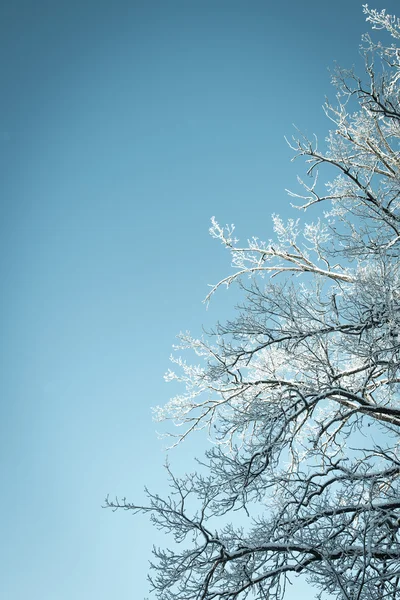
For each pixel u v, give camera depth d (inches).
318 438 326.0
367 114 434.3
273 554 296.4
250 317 356.2
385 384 357.7
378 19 404.5
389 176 435.2
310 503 302.2
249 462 302.4
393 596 275.4
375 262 354.6
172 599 292.2
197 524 290.7
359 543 295.6
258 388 397.4
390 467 304.5
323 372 355.3
